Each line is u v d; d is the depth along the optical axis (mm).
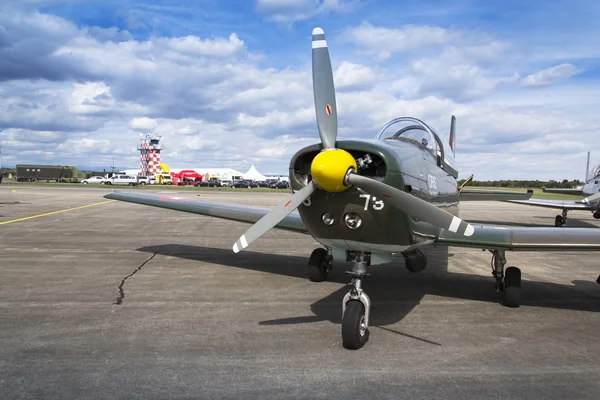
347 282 6297
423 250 9578
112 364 3400
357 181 3670
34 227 11734
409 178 4043
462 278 6793
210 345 3832
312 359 3578
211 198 27812
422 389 3082
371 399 2928
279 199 27047
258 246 9586
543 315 4910
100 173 95500
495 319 4750
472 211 23172
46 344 3783
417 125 5656
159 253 8375
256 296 5488
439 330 4367
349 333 3752
